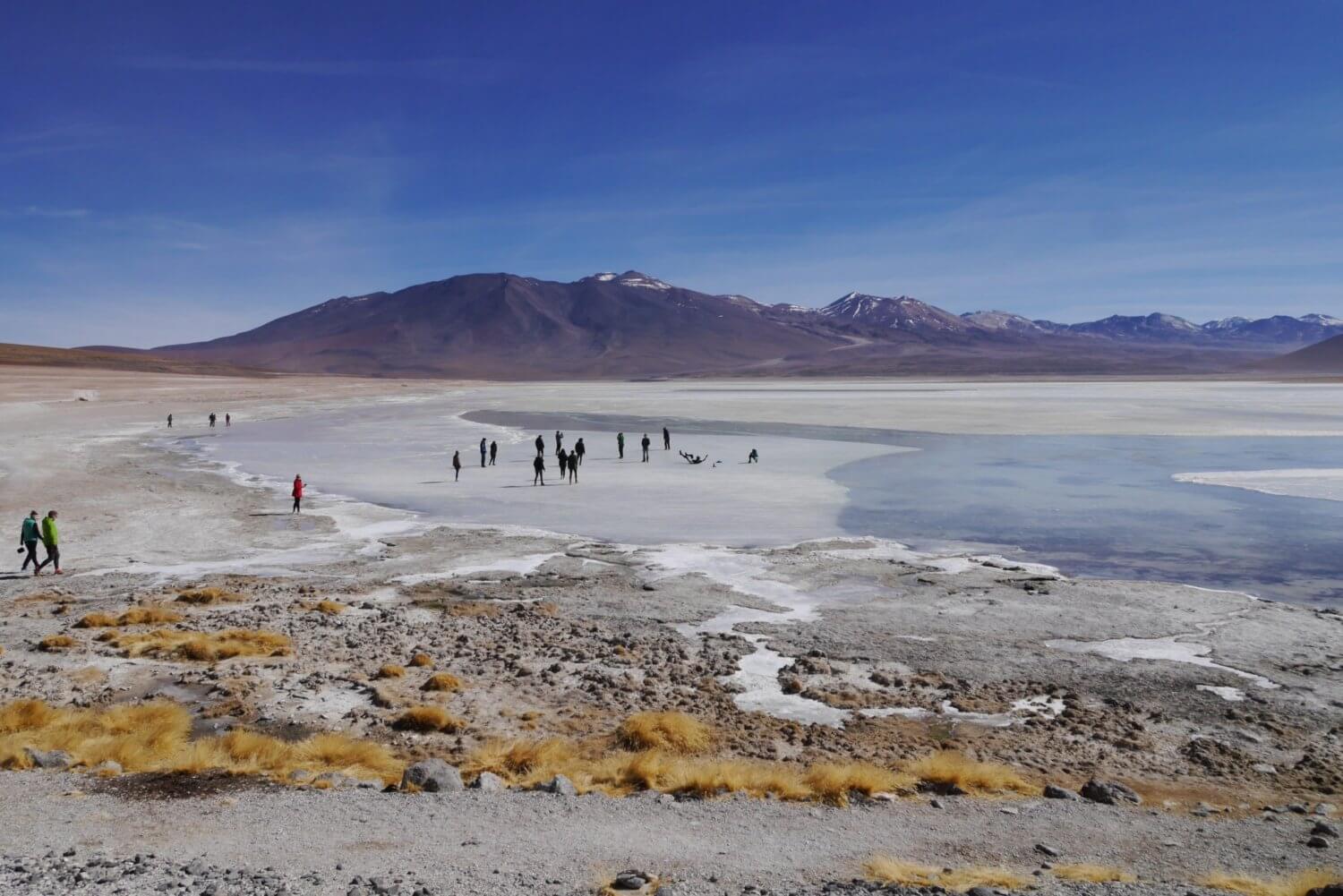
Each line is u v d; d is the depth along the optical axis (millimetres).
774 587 23984
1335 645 19047
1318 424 76562
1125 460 51844
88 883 8023
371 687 15977
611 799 11438
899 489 40844
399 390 173375
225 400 122750
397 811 10773
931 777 12727
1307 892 8609
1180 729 14898
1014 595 23062
